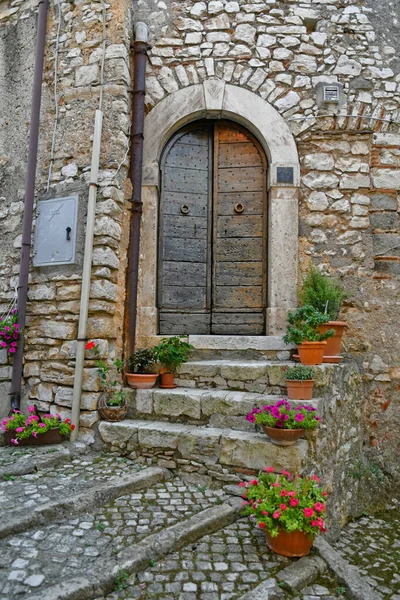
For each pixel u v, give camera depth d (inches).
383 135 168.2
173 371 146.5
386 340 161.9
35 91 159.5
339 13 174.6
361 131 168.2
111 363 142.6
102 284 140.5
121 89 152.4
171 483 118.2
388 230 165.6
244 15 173.0
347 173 167.8
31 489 105.0
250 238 173.3
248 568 85.0
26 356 149.3
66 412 138.5
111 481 110.7
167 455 123.4
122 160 150.0
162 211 172.1
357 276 163.9
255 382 138.9
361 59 171.8
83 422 135.6
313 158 168.2
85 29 159.2
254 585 80.4
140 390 139.6
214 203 176.2
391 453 157.6
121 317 151.1
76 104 155.5
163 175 173.5
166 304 169.8
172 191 174.4
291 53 171.3
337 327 143.3
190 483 118.5
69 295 143.4
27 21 175.8
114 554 83.6
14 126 173.5
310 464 113.0
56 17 165.0
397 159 168.1
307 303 150.3
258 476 102.3
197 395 131.2
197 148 178.9
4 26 181.0
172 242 172.6
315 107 169.0
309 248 165.6
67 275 145.6
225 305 172.2
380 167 167.6
